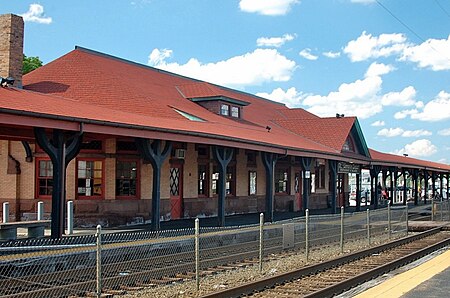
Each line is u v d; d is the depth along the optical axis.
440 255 14.71
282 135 28.66
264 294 9.73
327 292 9.45
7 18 18.50
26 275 10.03
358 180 33.34
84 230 16.75
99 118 13.53
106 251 12.11
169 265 12.32
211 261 13.08
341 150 31.16
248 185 26.44
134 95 21.52
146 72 27.14
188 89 27.41
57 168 12.87
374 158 35.38
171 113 21.28
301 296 9.46
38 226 14.07
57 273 10.27
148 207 19.58
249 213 26.25
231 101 27.34
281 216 25.69
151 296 9.65
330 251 16.05
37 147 18.30
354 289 10.09
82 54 23.31
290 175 30.36
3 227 12.88
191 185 22.14
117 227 18.09
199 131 16.92
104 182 18.53
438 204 28.95
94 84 21.08
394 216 24.48
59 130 12.88
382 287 10.03
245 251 15.04
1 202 18.27
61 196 12.95
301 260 14.13
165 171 20.62
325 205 34.38
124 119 14.87
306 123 33.59
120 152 18.86
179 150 20.95
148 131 14.72
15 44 18.64
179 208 21.50
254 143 19.59
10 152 18.30
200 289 10.27
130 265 12.06
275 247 15.59
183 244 14.51
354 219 20.33
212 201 23.34
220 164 18.50
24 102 12.55
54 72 21.39
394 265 12.71
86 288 9.97
